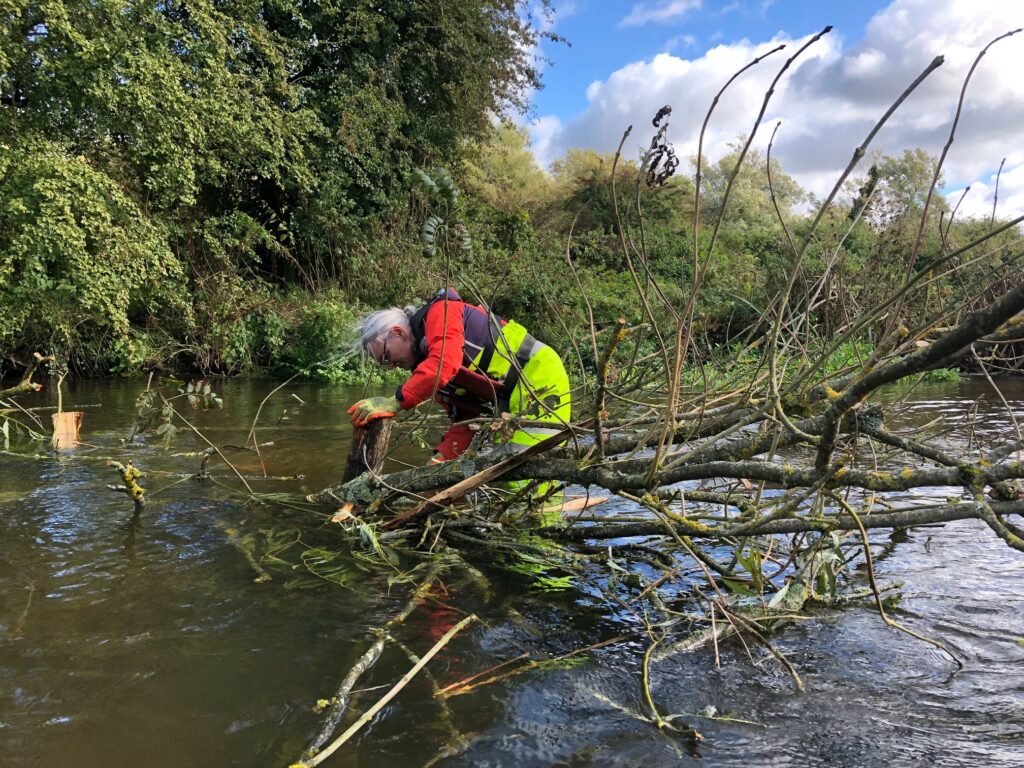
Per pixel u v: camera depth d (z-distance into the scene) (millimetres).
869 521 1807
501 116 16734
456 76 14977
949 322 2213
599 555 2518
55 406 6570
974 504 1638
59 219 7117
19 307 7785
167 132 8680
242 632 1847
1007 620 1906
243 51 11383
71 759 1306
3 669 1635
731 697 1534
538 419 2654
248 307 11273
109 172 9070
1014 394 7754
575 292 11609
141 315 10766
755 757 1315
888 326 2154
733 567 2283
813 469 1720
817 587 2062
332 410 6711
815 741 1364
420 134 14875
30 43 7555
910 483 1622
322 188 13016
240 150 10750
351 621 1924
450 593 2160
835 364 4523
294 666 1664
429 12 14141
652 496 2100
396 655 1721
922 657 1708
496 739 1369
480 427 2846
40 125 7930
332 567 2367
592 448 2426
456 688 1564
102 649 1741
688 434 2316
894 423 5324
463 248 2561
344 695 1514
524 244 14758
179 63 8953
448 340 2943
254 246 13297
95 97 7883
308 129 11977
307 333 11133
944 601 2045
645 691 1507
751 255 11914
